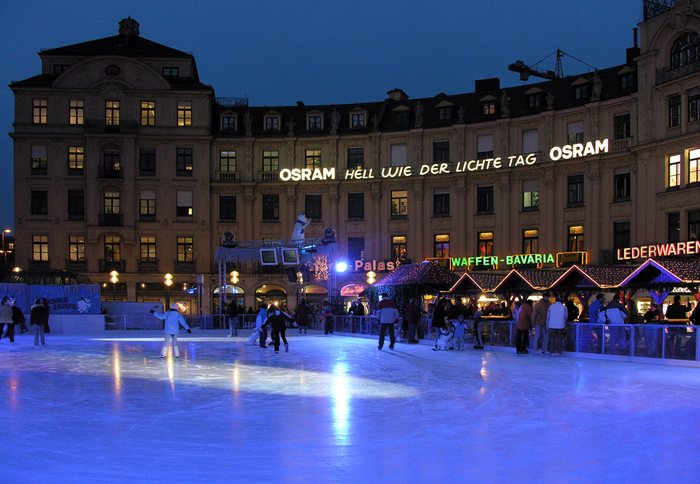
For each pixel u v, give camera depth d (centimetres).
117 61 5719
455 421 1083
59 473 761
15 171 5631
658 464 815
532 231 5141
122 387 1464
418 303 3181
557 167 5022
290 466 802
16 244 5606
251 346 2769
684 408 1209
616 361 2097
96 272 5612
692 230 4119
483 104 5472
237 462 818
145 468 787
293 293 5666
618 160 4684
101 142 5656
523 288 2955
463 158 5391
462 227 5366
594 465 809
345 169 5688
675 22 4222
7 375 1689
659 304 2636
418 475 766
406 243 5572
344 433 986
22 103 5653
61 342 3055
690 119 4169
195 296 5681
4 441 919
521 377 1670
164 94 5750
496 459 838
